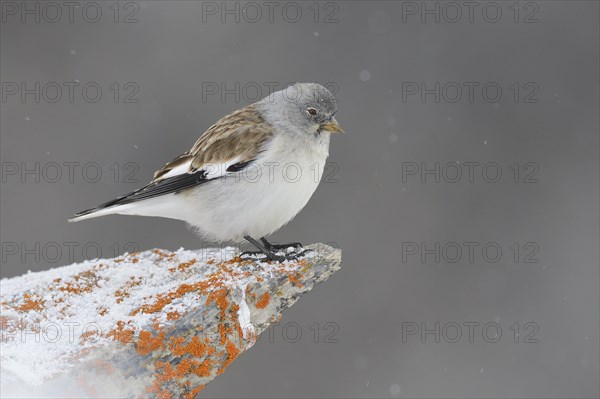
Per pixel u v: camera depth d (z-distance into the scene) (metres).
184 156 8.27
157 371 5.97
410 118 16.23
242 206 7.93
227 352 6.34
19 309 6.75
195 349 6.16
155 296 6.64
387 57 16.81
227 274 6.79
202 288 6.51
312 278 6.95
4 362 5.48
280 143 7.96
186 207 8.12
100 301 6.92
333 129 8.12
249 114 8.31
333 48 16.94
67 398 5.44
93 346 5.77
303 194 8.14
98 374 5.67
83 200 14.94
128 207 8.12
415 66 16.77
